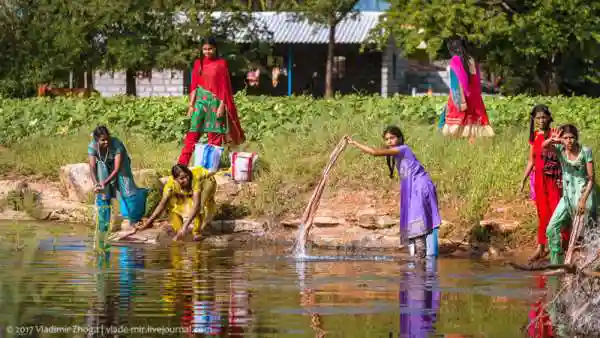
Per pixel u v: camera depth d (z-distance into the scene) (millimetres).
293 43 59625
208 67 20219
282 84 65312
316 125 23172
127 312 10164
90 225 18375
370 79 64812
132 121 26453
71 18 49375
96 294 11164
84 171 20109
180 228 17234
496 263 14531
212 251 15484
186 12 51062
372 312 10336
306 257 14891
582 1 50500
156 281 12172
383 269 13680
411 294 11492
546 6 49375
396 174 19391
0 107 30391
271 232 17625
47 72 49062
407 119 25578
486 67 57125
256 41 54719
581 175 14164
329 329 9469
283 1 60594
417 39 50281
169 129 25469
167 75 60375
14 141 25984
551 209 14906
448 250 16062
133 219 17656
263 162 20516
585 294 10445
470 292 11680
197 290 11555
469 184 18469
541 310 10555
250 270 13336
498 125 24938
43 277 12281
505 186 18234
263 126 24984
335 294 11422
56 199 20219
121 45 49375
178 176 17016
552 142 14273
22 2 49438
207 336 9117
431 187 15352
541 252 15078
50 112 28188
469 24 49844
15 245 15336
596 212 14195
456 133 21172
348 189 19125
